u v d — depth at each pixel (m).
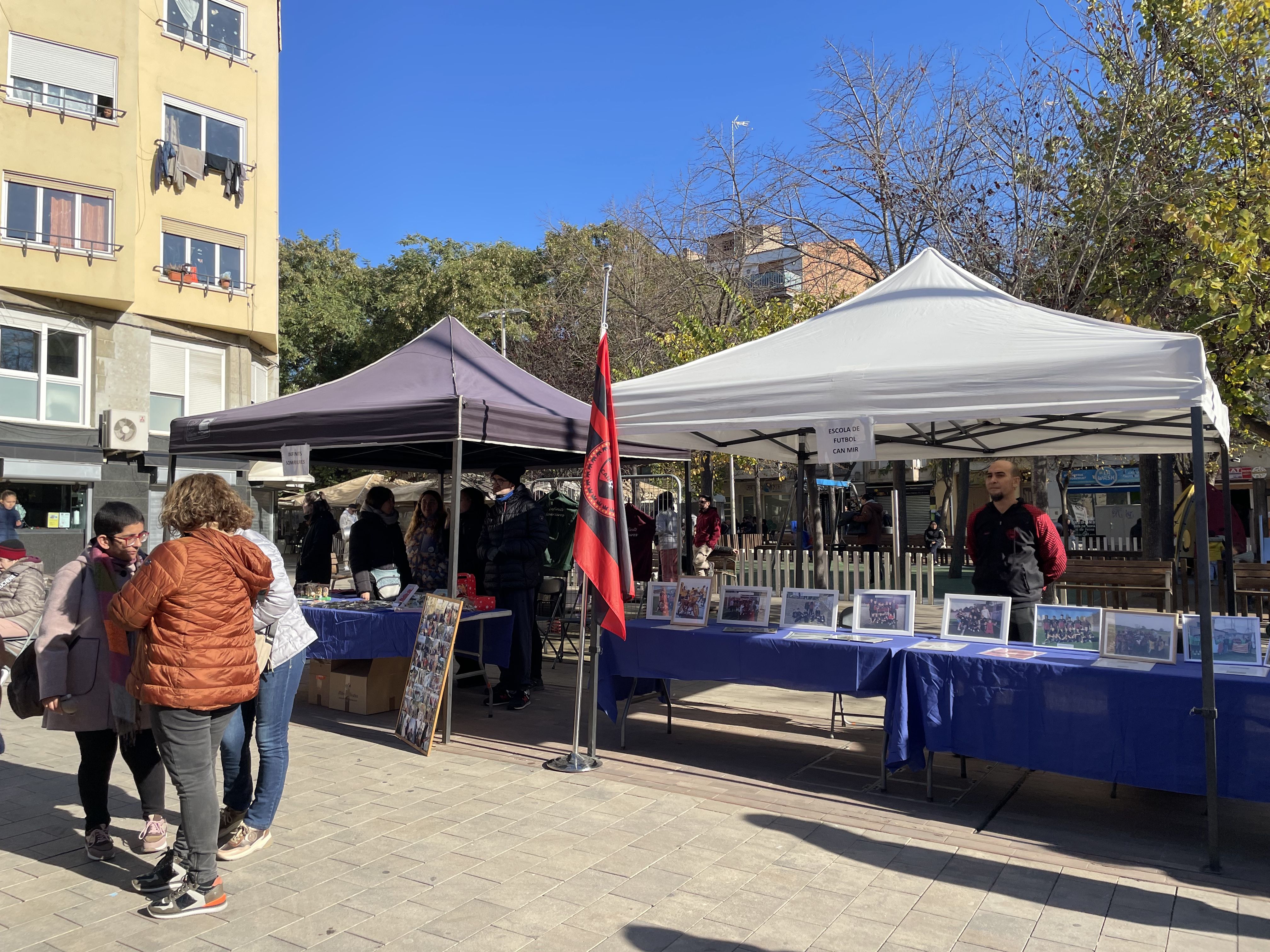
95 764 4.21
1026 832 4.68
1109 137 13.01
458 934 3.54
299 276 33.50
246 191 20.47
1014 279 13.38
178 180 19.11
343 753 6.17
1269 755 4.18
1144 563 10.35
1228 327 11.01
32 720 7.25
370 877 4.07
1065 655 4.98
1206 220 10.89
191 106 19.55
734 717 7.38
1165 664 4.69
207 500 3.73
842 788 5.42
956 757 6.19
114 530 4.11
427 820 4.82
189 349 19.84
